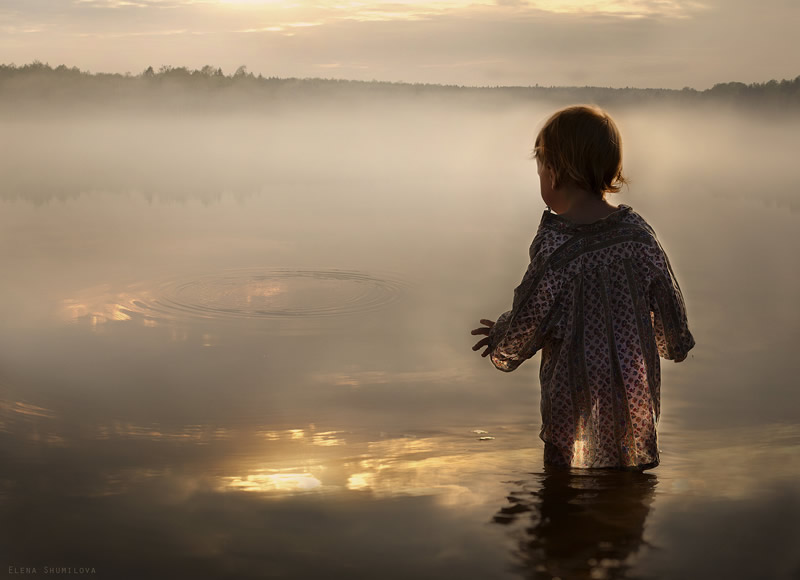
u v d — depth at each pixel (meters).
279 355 6.17
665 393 4.68
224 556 1.51
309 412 4.54
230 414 4.45
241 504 1.90
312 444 3.69
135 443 3.55
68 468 2.64
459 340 6.70
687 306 7.76
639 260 2.26
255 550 1.55
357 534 1.64
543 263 2.29
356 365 5.82
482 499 1.92
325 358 6.07
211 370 5.68
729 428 3.71
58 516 1.79
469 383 5.26
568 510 1.78
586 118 2.30
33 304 8.14
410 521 1.73
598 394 2.27
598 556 1.48
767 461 2.38
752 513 1.71
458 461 2.62
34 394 4.82
